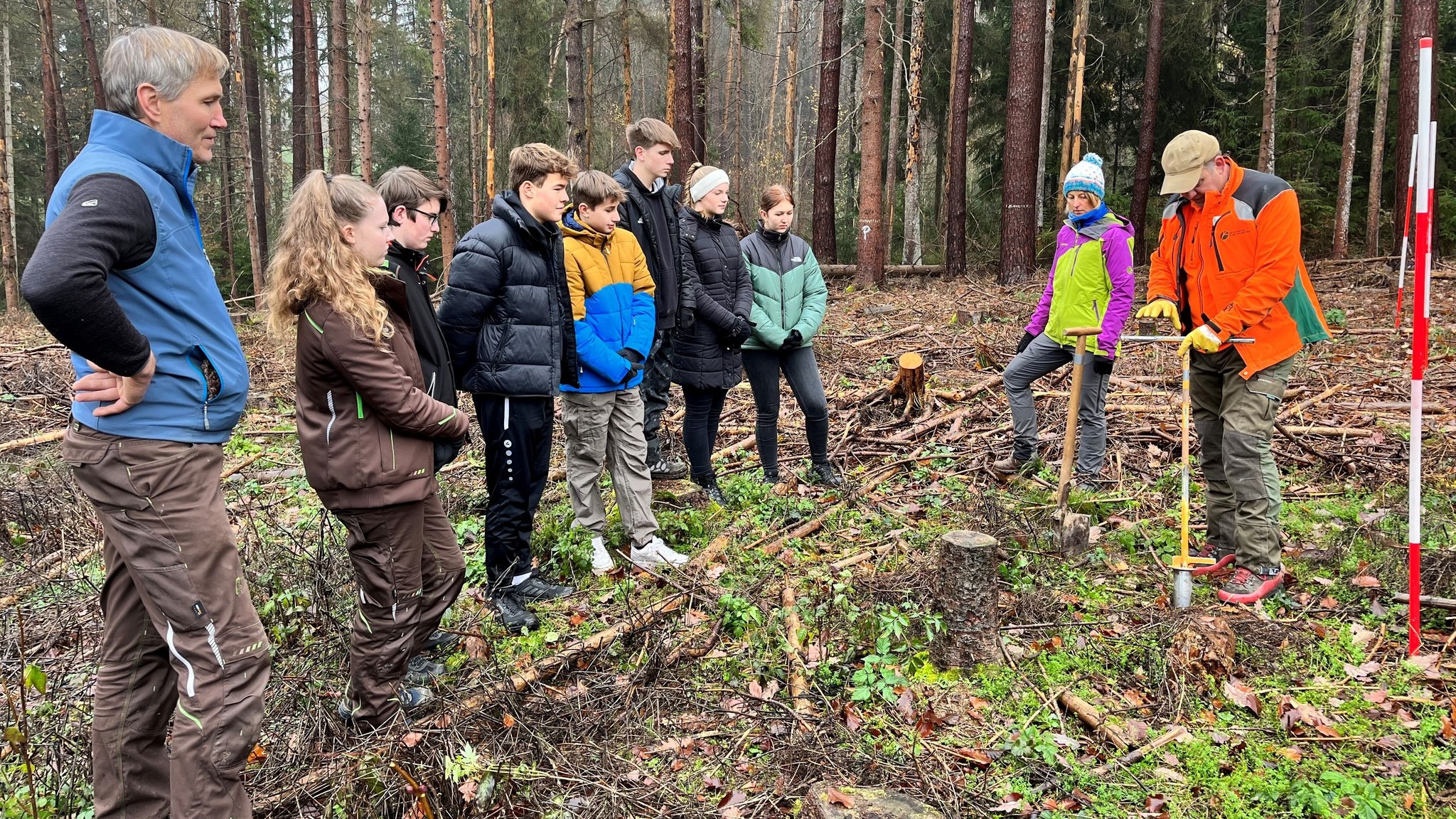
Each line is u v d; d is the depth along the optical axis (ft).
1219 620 10.99
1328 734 9.46
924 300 44.24
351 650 9.50
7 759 9.29
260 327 36.58
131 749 7.70
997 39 67.05
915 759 8.98
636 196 15.25
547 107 67.56
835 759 9.01
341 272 8.34
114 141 6.74
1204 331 11.82
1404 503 15.14
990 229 71.26
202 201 76.18
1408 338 28.60
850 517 16.06
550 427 12.18
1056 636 11.38
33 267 5.99
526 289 11.41
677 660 11.07
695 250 16.08
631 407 13.48
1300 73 59.77
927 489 17.62
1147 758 9.20
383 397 8.49
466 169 80.64
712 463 18.17
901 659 11.08
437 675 10.68
